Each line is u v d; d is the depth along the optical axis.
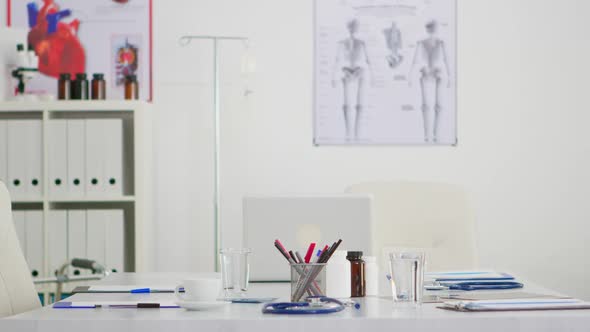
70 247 4.11
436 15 4.57
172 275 2.62
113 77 4.56
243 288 1.92
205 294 1.70
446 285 2.08
